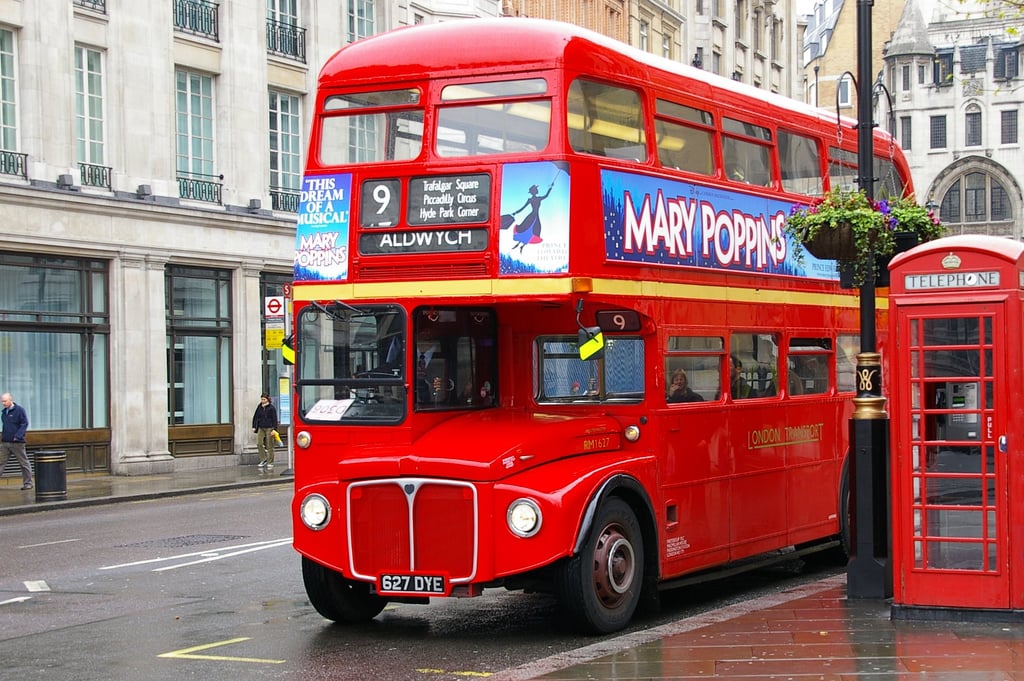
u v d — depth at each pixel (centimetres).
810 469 1432
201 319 3447
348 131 1143
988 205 11675
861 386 1159
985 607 995
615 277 1102
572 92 1077
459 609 1240
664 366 1167
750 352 1326
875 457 1145
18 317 2952
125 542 1825
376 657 1007
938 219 1182
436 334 1122
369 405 1103
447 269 1080
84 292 3120
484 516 1024
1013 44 11712
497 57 1091
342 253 1122
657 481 1149
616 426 1152
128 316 3195
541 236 1057
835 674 827
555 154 1059
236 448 3534
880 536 1143
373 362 1104
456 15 4409
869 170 1195
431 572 1040
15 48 2983
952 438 1002
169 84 3350
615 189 1114
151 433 3241
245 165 3616
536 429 1083
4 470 2897
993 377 988
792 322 1405
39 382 3019
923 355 1009
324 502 1090
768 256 1366
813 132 1491
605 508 1074
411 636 1098
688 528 1195
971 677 799
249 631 1127
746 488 1298
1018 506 988
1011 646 902
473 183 1080
